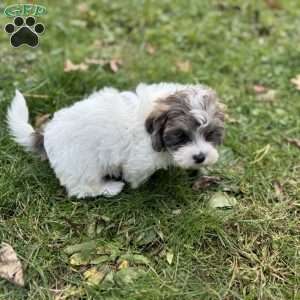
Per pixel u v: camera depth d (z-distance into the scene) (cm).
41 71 104
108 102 77
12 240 73
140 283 67
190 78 107
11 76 103
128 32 125
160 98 73
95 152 76
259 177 85
